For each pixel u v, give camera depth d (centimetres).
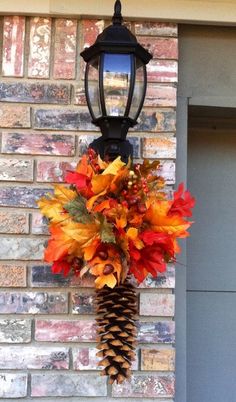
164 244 194
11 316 223
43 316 223
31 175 229
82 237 191
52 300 223
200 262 268
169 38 239
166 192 229
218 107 245
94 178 188
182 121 241
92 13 234
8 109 231
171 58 237
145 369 221
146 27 238
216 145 274
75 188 202
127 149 200
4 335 221
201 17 238
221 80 245
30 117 231
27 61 234
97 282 190
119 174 189
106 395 220
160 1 237
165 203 195
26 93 232
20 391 218
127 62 196
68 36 235
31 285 224
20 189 228
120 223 188
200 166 273
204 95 243
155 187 201
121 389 220
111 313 196
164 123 234
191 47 245
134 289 213
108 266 190
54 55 235
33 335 222
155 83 236
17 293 223
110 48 196
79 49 236
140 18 237
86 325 222
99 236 191
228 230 271
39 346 221
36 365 220
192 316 265
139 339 223
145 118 234
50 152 230
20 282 223
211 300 267
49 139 230
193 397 261
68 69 234
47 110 232
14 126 230
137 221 191
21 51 234
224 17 240
